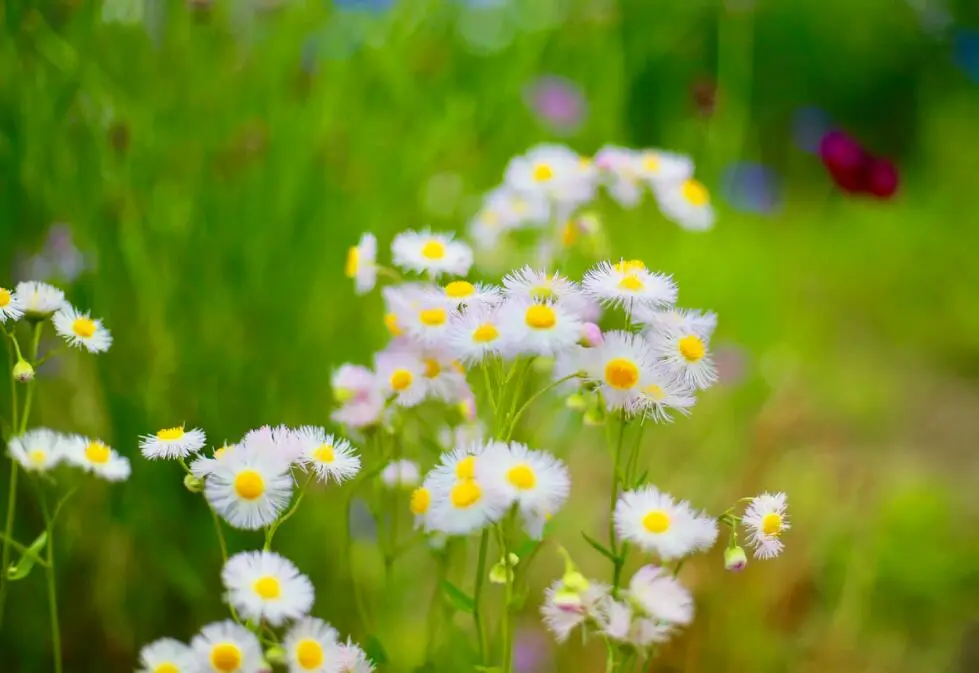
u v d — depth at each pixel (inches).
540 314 24.5
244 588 23.9
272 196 33.1
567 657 29.8
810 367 48.7
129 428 29.9
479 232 32.7
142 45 32.9
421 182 36.4
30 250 30.7
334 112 34.8
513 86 39.4
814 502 32.9
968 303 58.7
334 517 31.1
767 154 86.5
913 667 30.8
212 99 33.1
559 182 30.7
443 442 27.6
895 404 47.3
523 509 24.2
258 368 31.5
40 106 30.8
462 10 41.0
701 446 36.4
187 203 32.2
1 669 29.5
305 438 24.9
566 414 30.6
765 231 63.7
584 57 44.3
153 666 23.7
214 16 33.3
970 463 41.6
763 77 91.2
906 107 92.4
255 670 23.7
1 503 29.5
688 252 47.6
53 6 31.4
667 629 23.6
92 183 31.4
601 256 31.1
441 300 25.6
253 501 24.2
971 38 77.9
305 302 32.7
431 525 24.2
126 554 30.0
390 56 36.4
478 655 26.2
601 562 32.5
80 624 29.9
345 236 33.4
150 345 30.8
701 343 25.1
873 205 59.2
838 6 92.0
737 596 30.4
